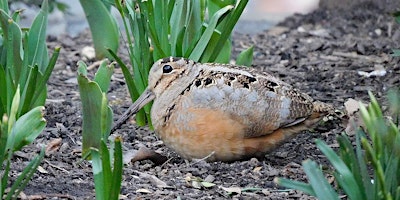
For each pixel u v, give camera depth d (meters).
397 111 9.20
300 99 10.87
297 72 15.70
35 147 11.34
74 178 10.15
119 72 15.87
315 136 12.29
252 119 10.57
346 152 8.39
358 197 8.07
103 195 8.35
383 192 7.82
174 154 11.50
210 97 10.52
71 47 17.72
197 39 12.19
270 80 10.85
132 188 9.83
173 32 12.10
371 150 7.89
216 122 10.49
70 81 15.34
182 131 10.59
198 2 12.20
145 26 11.91
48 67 10.76
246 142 10.69
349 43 17.42
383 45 17.12
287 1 24.72
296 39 18.25
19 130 9.44
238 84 10.62
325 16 19.84
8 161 8.58
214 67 10.88
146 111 12.38
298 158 11.38
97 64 16.06
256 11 23.89
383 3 19.95
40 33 11.09
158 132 10.90
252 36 18.78
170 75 10.73
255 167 10.72
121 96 14.45
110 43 16.06
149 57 12.02
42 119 9.60
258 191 9.97
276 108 10.66
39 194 9.33
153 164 11.07
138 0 11.77
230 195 9.78
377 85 14.66
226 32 11.95
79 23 21.66
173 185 10.07
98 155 8.52
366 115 8.17
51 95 14.37
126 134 12.30
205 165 10.65
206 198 9.61
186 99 10.58
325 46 17.36
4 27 10.66
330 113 11.09
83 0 15.74
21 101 10.67
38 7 18.45
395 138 8.14
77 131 12.41
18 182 8.45
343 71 15.59
